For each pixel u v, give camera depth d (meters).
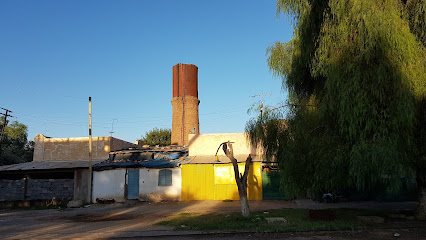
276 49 14.90
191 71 42.16
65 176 26.44
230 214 15.02
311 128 12.01
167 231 11.15
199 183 23.12
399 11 10.27
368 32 9.75
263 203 20.61
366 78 9.89
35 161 28.45
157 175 23.64
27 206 23.06
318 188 11.79
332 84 10.41
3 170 25.22
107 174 24.36
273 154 13.52
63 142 28.50
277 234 10.12
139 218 15.40
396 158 9.31
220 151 24.58
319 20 12.05
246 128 13.98
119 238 10.23
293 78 14.05
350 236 9.60
